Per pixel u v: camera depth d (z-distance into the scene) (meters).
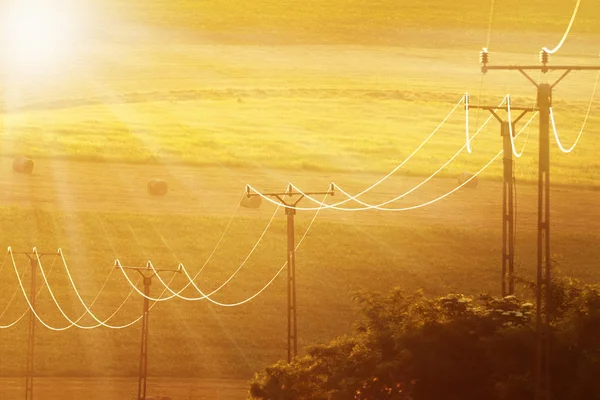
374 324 44.22
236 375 72.19
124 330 80.06
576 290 42.56
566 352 39.00
